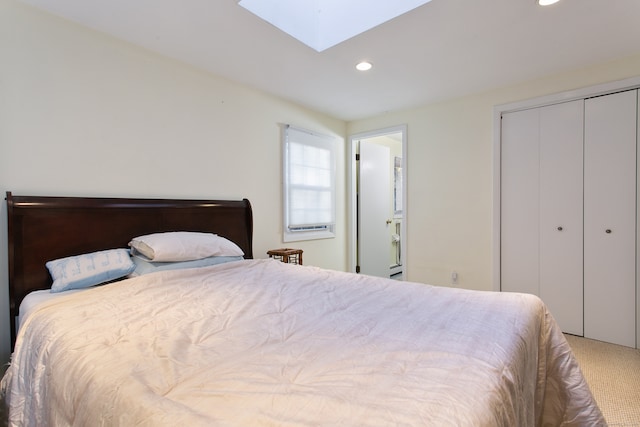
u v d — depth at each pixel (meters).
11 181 1.69
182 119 2.42
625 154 2.36
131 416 0.62
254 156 2.96
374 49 2.20
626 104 2.34
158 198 2.27
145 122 2.21
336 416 0.59
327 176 3.78
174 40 2.10
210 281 1.77
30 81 1.74
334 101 3.28
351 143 4.05
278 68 2.51
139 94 2.18
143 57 2.20
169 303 1.35
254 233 2.97
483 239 3.03
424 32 1.98
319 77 2.69
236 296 1.49
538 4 1.71
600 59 2.35
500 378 0.77
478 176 3.04
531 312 1.29
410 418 0.58
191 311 1.26
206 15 1.82
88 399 0.73
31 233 1.68
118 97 2.08
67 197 1.83
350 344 0.95
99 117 2.00
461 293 1.54
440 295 1.50
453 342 0.95
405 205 3.54
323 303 1.39
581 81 2.50
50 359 0.94
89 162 1.96
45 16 1.79
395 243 5.30
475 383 0.72
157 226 2.20
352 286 1.69
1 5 1.65
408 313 1.24
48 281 1.72
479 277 3.05
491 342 0.96
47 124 1.80
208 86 2.58
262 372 0.77
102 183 2.01
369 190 4.34
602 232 2.46
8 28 1.67
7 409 1.15
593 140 2.48
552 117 2.66
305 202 3.48
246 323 1.14
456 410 0.61
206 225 2.49
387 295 1.51
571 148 2.58
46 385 0.92
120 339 0.98
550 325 1.41
